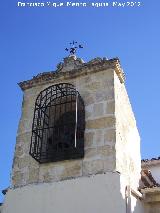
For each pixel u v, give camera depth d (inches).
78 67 501.0
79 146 436.8
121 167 418.6
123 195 390.3
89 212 387.9
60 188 415.2
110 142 423.2
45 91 499.2
